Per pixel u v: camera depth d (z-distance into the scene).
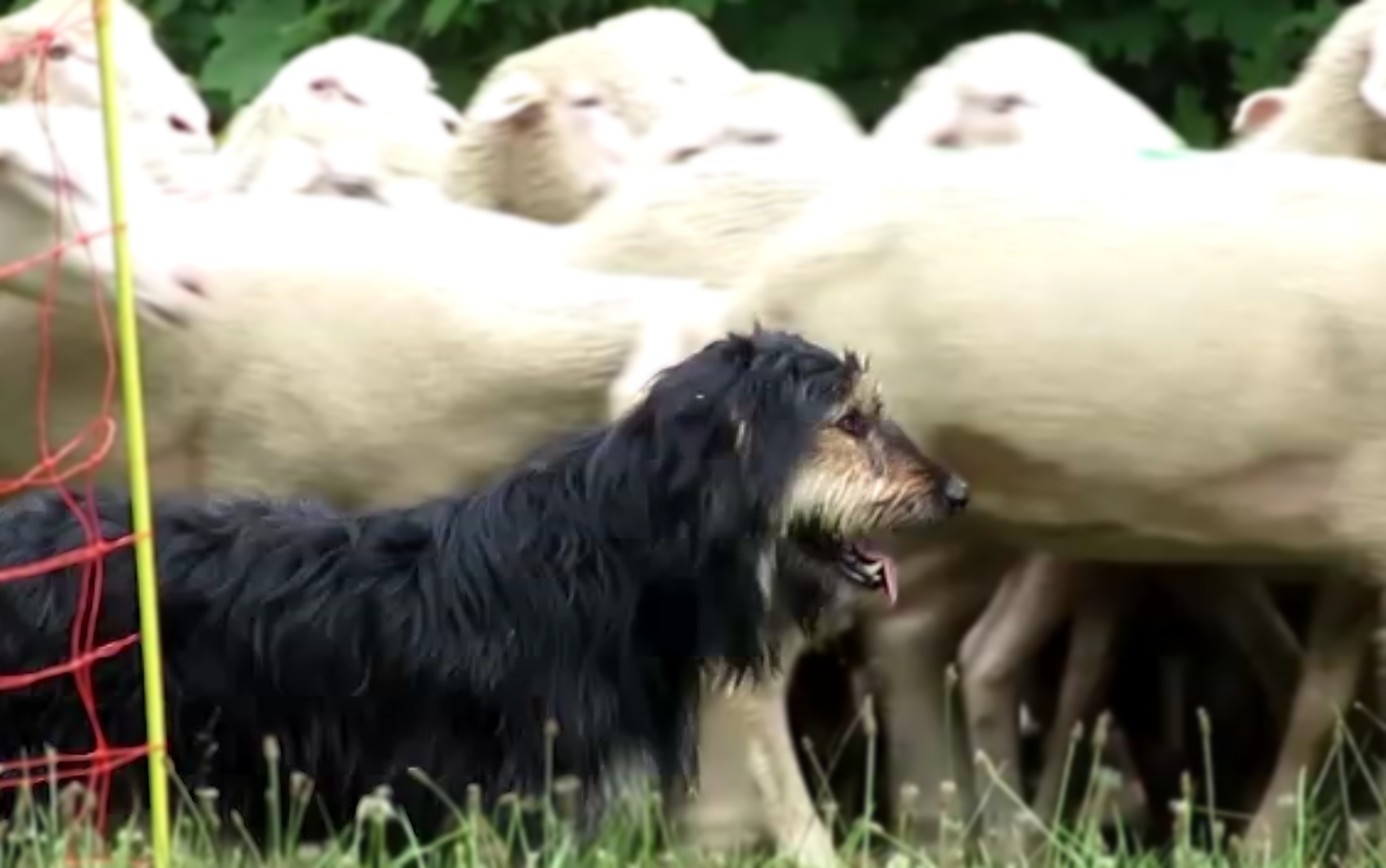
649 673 9.17
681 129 13.17
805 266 10.80
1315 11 17.58
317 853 9.01
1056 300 10.55
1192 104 17.75
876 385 9.08
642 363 10.68
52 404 11.41
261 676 9.23
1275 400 10.47
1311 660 11.60
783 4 18.27
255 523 9.41
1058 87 13.34
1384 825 10.67
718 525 8.87
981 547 11.91
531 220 14.18
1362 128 12.47
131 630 9.28
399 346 11.02
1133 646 12.96
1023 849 10.95
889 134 13.52
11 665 9.32
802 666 12.99
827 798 11.23
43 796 9.32
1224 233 10.55
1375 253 10.45
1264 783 12.84
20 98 13.10
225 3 19.22
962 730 12.30
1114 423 10.58
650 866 9.35
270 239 11.38
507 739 9.12
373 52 14.48
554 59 14.52
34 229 10.91
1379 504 10.51
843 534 8.91
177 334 11.15
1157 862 10.84
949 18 18.39
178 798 9.34
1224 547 10.87
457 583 9.18
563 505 9.16
